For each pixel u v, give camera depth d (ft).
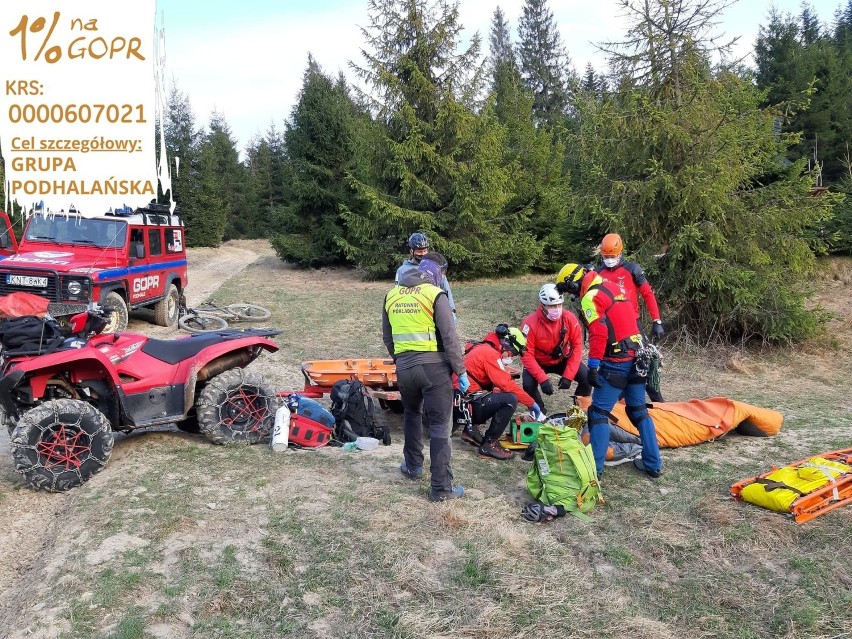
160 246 43.06
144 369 18.85
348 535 13.25
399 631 10.26
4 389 16.20
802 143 87.35
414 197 69.92
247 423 19.26
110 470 17.02
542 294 19.48
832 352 34.81
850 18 167.22
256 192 184.34
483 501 14.99
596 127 38.09
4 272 33.86
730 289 33.55
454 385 17.26
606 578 11.94
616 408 19.38
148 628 10.35
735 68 37.68
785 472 15.08
